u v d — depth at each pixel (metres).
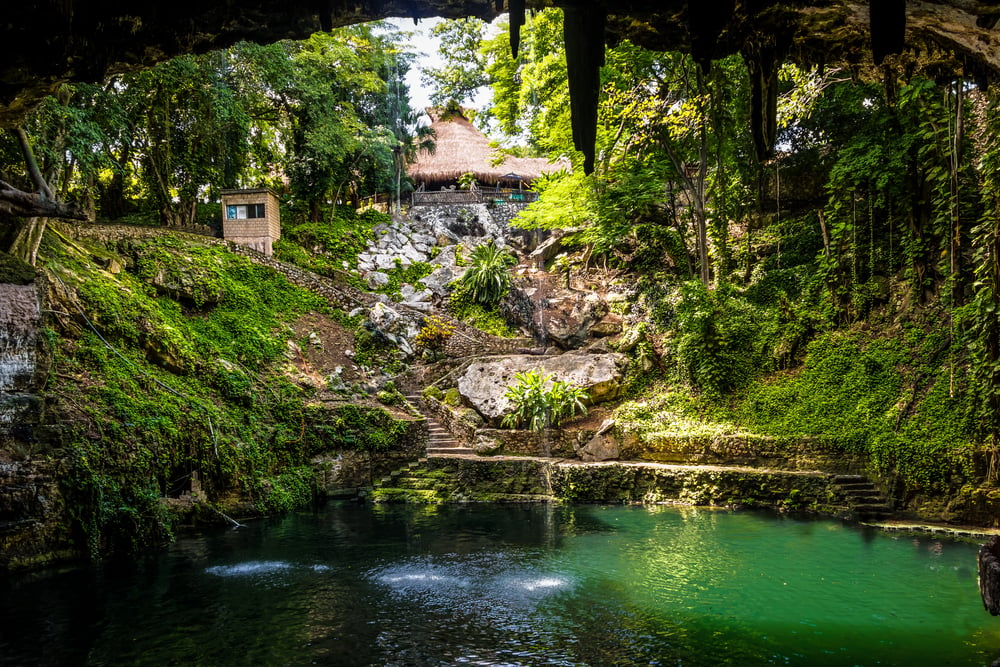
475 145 31.16
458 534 11.70
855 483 12.35
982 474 10.87
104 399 11.52
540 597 8.35
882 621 7.38
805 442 13.43
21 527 9.51
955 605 7.80
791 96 15.67
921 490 11.55
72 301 12.97
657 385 16.88
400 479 15.76
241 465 13.16
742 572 9.22
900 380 13.08
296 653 6.70
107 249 16.06
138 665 6.43
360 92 27.03
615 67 16.69
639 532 11.54
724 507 13.24
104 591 8.64
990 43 5.74
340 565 9.80
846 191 15.62
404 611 7.91
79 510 10.08
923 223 14.05
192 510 12.04
